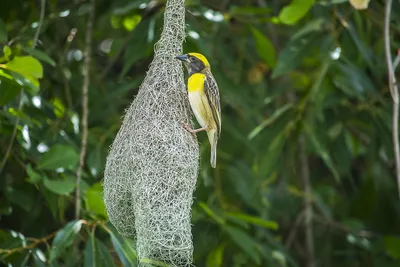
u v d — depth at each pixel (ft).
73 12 43.68
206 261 43.11
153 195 30.76
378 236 47.44
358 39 39.81
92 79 43.91
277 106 49.01
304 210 48.57
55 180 36.11
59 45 43.96
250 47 48.42
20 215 42.42
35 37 37.09
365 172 49.65
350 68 40.40
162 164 31.04
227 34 48.24
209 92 33.22
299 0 37.81
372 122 43.75
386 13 36.96
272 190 49.08
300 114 42.06
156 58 32.81
